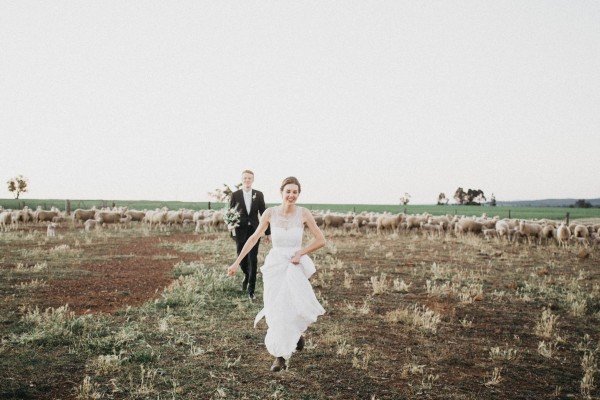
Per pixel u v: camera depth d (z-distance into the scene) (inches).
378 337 203.9
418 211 2332.7
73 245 547.8
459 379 160.6
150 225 866.8
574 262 465.1
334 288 311.1
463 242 650.8
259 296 279.9
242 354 176.9
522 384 158.2
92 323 209.8
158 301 252.4
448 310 256.8
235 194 283.1
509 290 318.0
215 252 498.3
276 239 161.0
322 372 160.7
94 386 143.6
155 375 153.6
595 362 180.5
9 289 282.4
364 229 927.0
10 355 166.7
